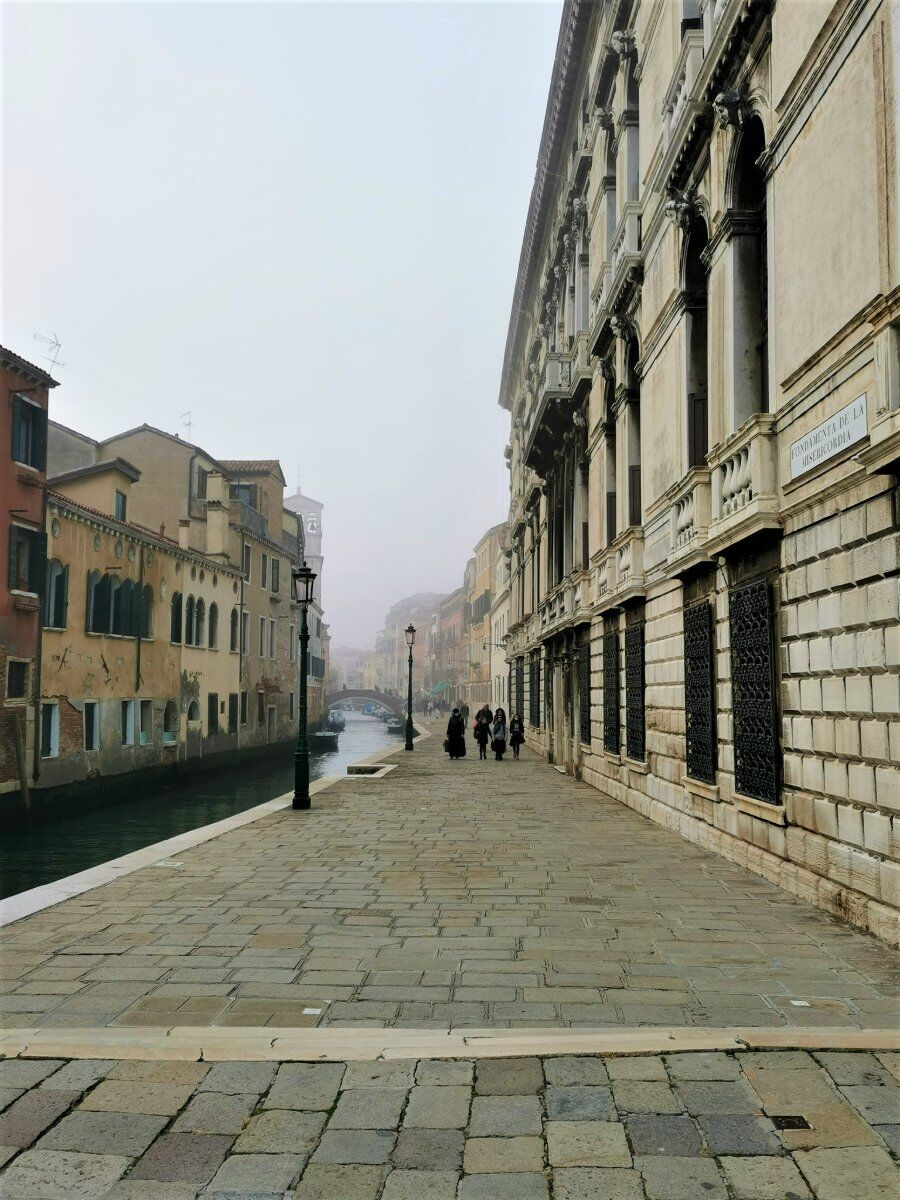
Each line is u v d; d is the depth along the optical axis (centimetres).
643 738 1358
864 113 639
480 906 724
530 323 3462
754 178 951
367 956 583
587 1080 394
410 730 3250
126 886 804
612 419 1686
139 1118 367
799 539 757
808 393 732
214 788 3366
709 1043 425
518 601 3953
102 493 2853
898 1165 327
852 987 518
